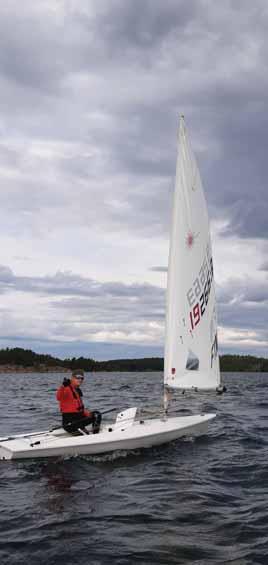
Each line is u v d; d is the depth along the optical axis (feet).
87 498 21.79
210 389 33.76
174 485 23.90
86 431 31.12
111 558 15.71
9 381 169.48
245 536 17.56
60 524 18.57
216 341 34.63
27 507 20.51
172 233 33.27
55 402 70.64
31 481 24.32
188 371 33.01
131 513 19.84
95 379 202.18
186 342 33.06
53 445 28.43
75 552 16.12
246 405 62.75
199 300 33.73
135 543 16.87
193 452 30.86
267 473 26.23
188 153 33.81
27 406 63.41
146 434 31.07
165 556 15.89
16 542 16.90
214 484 24.17
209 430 39.42
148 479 24.88
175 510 20.27
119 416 33.14
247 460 29.12
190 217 33.73
